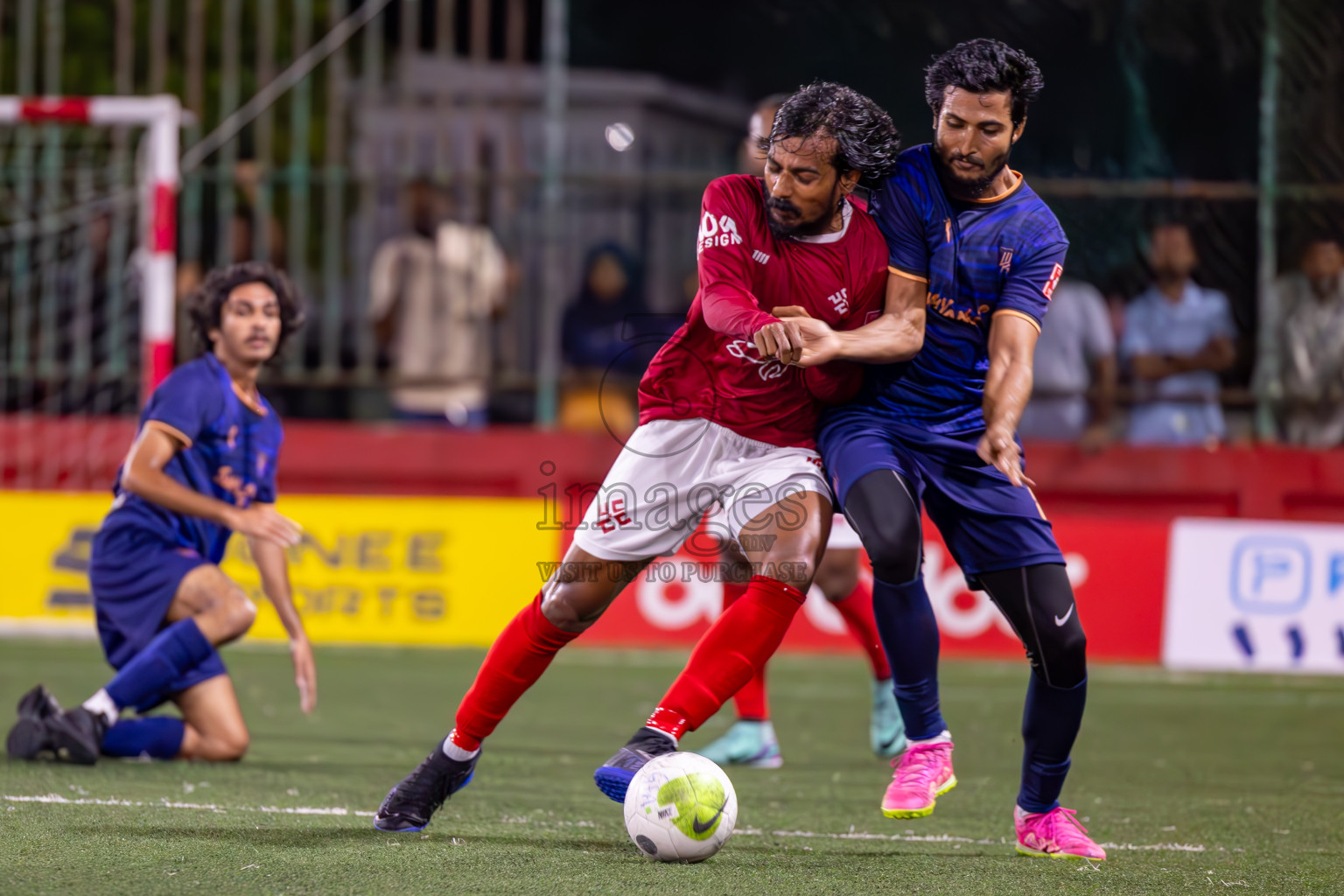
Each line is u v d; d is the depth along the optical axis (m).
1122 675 25.19
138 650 15.43
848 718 20.28
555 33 28.23
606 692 22.22
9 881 9.42
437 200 28.58
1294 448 27.28
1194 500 27.64
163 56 28.70
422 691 21.88
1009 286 10.95
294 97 32.06
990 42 10.77
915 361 11.24
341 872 9.89
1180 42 28.00
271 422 15.96
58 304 29.12
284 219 31.03
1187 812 13.85
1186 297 27.39
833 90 10.49
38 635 27.30
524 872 10.02
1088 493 27.73
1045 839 11.23
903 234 11.02
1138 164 28.23
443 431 28.38
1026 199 11.10
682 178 28.03
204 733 15.30
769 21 32.91
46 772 14.13
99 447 28.08
